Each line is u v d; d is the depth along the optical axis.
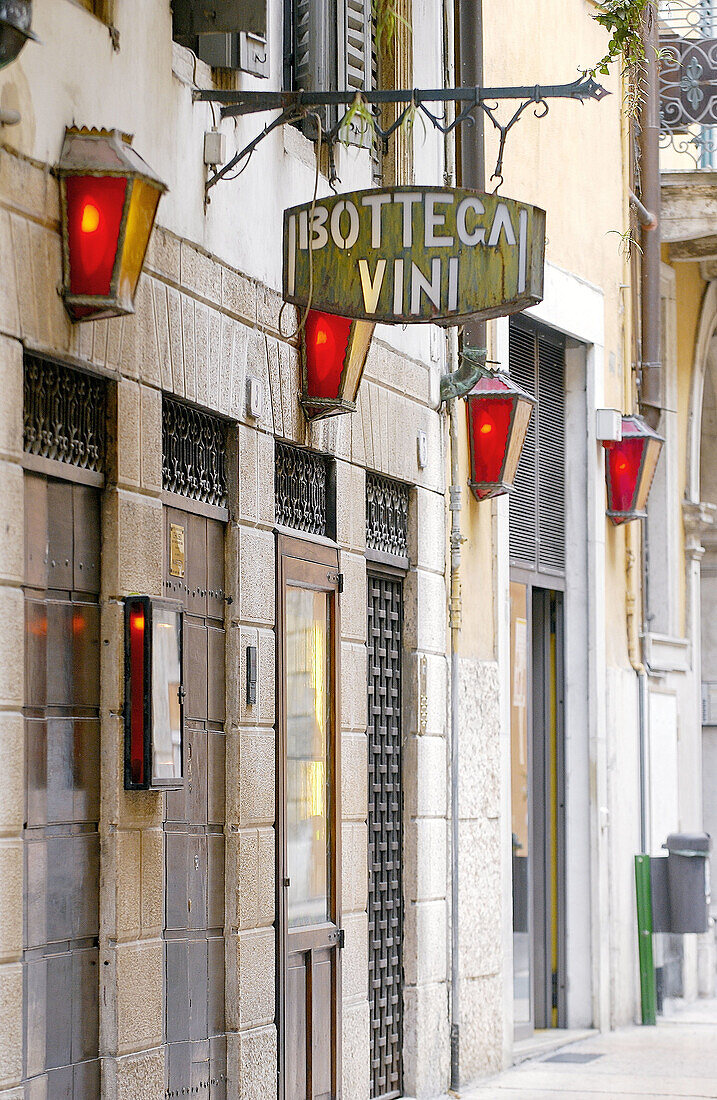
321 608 16.03
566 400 24.06
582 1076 19.91
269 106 13.43
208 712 13.79
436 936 18.50
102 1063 11.85
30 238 10.91
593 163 24.14
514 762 21.91
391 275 12.79
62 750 11.59
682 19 27.33
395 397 17.84
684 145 29.28
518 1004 21.88
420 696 18.36
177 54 13.20
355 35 16.64
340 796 16.12
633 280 25.94
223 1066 13.83
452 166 19.58
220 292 13.85
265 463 14.70
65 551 11.67
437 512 18.94
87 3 11.94
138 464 12.37
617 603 24.78
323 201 13.05
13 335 10.68
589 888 23.48
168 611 12.25
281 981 14.66
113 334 12.00
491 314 12.80
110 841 11.96
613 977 24.00
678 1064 20.89
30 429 11.22
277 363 14.98
